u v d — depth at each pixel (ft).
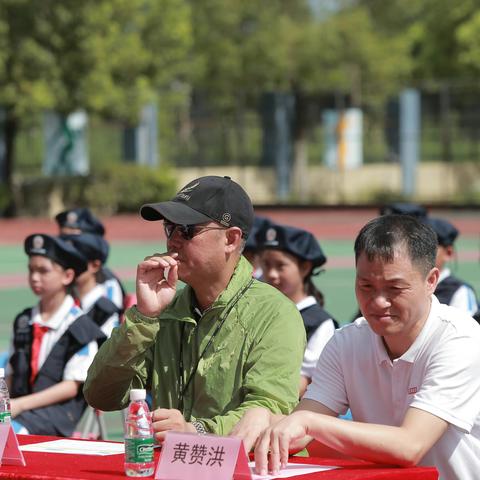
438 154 318.04
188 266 34.55
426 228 30.45
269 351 34.55
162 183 300.81
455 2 336.70
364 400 32.45
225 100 341.00
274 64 330.13
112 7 267.39
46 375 49.11
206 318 35.45
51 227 262.67
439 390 30.58
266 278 51.88
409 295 30.12
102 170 298.15
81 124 292.40
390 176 320.70
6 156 288.51
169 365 35.88
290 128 323.78
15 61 256.93
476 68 335.88
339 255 187.93
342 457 31.96
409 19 396.78
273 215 289.33
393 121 320.09
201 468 27.35
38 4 254.88
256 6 339.98
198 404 35.24
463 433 31.17
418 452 29.84
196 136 328.90
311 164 326.24
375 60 323.37
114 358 34.55
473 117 315.99
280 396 33.96
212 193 34.50
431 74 348.18
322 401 32.99
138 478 27.94
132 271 163.53
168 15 288.10
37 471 28.76
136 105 277.23
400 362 31.37
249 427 31.32
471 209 294.46
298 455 32.58
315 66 325.83
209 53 338.34
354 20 328.70
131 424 28.40
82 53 261.24
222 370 34.88
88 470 29.01
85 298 57.31
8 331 110.83
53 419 48.14
